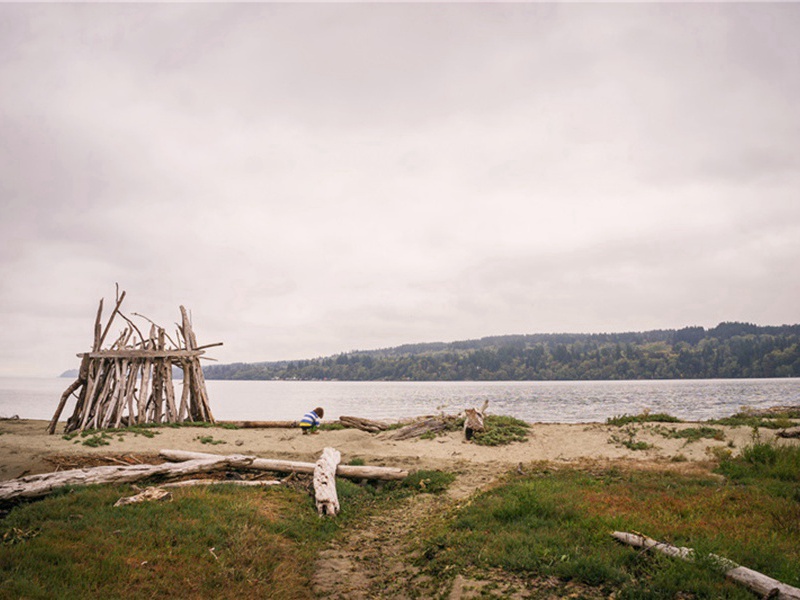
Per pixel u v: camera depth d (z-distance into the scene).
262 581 7.77
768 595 6.13
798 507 9.85
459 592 6.93
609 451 18.53
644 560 7.40
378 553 9.36
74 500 10.88
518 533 8.77
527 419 41.47
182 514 10.15
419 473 14.84
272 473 15.16
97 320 24.44
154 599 6.79
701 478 13.27
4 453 17.00
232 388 179.75
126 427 22.45
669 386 141.88
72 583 6.75
